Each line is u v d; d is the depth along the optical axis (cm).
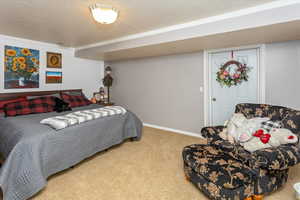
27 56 339
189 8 199
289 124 174
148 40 287
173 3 186
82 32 292
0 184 144
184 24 248
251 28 197
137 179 196
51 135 188
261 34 219
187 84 358
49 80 378
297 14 169
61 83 402
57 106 301
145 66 428
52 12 209
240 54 292
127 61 464
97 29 275
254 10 193
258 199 146
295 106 246
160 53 365
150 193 172
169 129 397
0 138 206
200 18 229
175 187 181
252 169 142
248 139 184
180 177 200
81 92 420
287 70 249
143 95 439
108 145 265
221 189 140
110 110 282
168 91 390
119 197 167
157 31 276
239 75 294
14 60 321
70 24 252
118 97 495
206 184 152
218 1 182
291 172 205
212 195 146
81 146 222
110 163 234
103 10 185
